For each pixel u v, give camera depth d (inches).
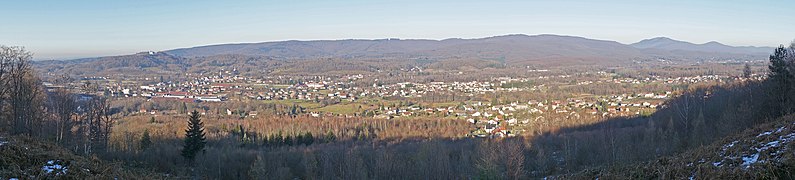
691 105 2519.7
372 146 2385.6
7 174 660.1
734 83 3073.3
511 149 1529.3
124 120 3058.6
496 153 1583.4
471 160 1811.0
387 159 1699.1
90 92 3238.2
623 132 2218.3
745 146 760.3
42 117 1653.5
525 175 1537.9
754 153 711.1
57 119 1728.6
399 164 1694.1
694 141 1449.3
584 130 2561.5
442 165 1669.5
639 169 869.8
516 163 1503.4
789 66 1566.2
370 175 1652.3
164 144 2046.0
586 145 1947.6
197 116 1871.3
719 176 642.2
